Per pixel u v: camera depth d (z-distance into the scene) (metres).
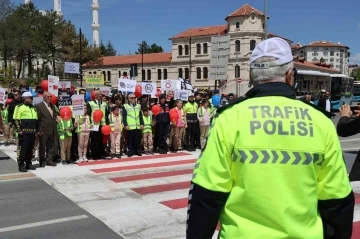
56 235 5.14
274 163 1.67
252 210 1.68
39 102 10.07
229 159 1.75
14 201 6.74
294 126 1.73
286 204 1.65
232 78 60.34
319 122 1.78
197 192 1.74
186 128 12.77
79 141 10.59
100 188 7.68
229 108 1.84
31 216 5.92
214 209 1.73
